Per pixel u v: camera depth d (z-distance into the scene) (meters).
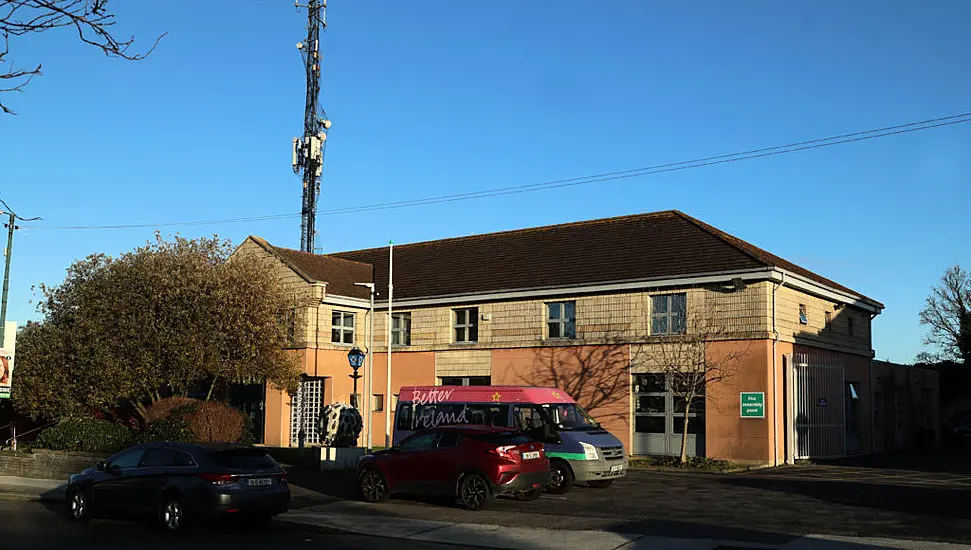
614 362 30.09
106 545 13.39
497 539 13.98
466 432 17.80
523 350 32.47
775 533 13.96
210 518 14.62
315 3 50.25
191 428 23.36
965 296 61.19
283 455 27.31
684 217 32.75
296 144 49.28
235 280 29.44
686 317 28.67
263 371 29.62
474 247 38.81
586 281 31.03
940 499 18.11
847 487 20.53
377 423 36.22
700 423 28.23
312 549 13.08
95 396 27.50
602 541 13.59
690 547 12.92
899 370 38.97
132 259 29.92
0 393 23.09
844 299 32.94
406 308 36.19
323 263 38.94
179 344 27.58
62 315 30.22
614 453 20.09
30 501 20.20
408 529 15.09
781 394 27.77
